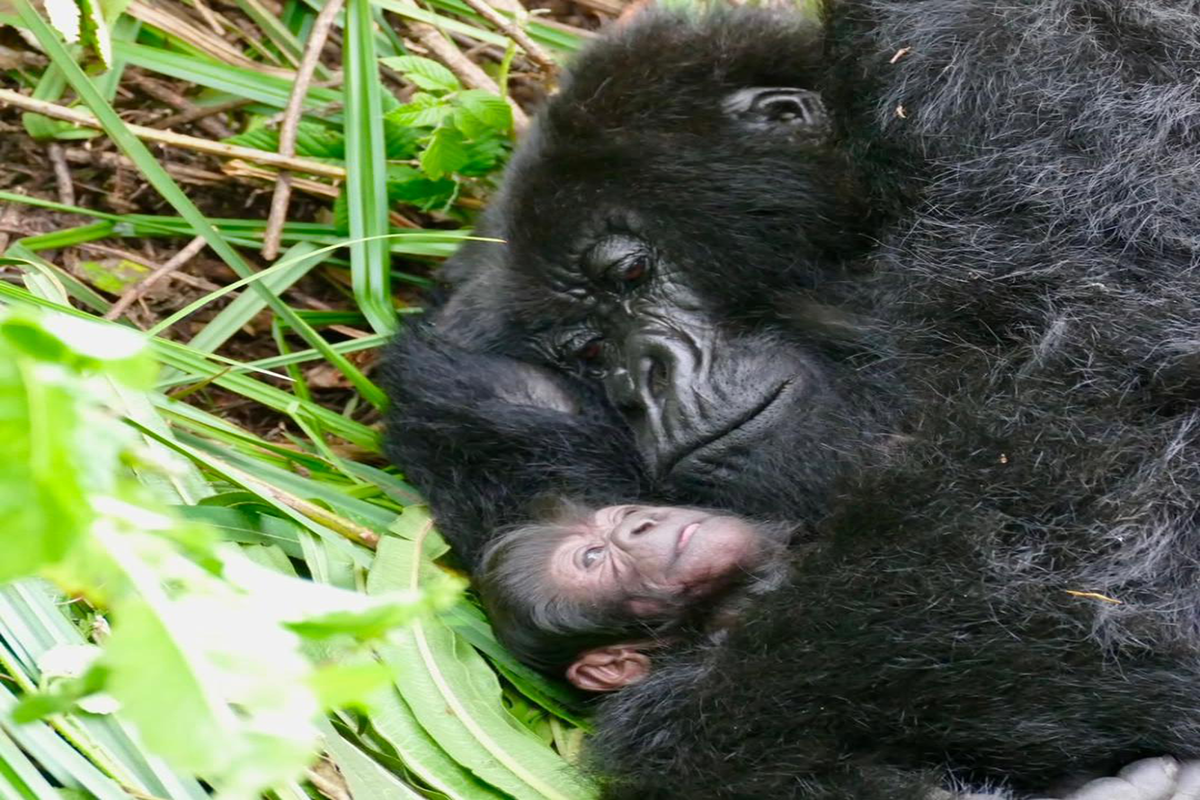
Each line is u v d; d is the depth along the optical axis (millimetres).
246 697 1285
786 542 5043
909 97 5227
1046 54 5117
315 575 5156
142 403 5379
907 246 5207
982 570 4285
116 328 1524
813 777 4195
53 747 3674
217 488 5469
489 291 5895
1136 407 4582
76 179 7020
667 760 4496
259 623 1329
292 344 6883
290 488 5598
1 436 1283
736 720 4340
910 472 4559
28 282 5871
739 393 5250
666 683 4766
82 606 4543
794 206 5441
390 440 5953
